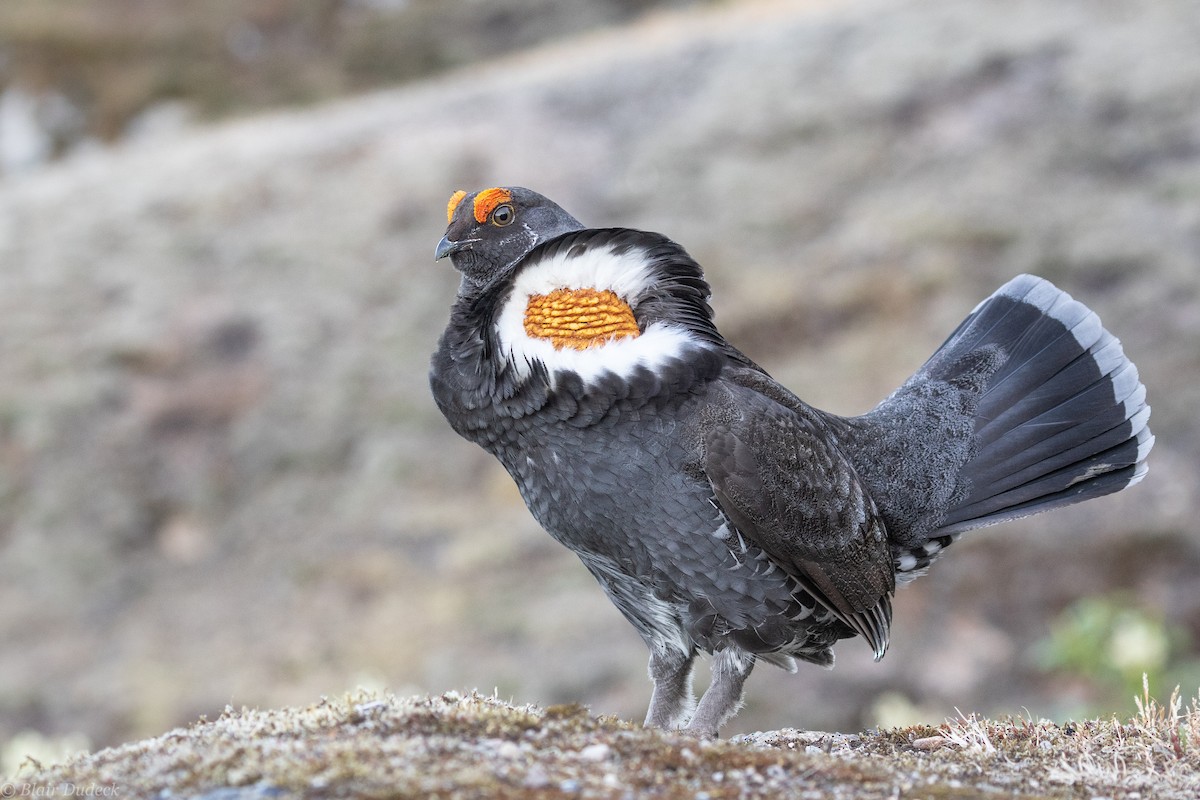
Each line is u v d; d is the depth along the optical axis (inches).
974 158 860.6
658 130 985.5
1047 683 523.8
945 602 573.3
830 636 225.9
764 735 215.5
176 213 964.6
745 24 1144.8
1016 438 243.4
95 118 1253.1
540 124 1022.4
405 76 1331.2
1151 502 602.9
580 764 165.5
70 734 584.4
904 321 744.3
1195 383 665.0
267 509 720.3
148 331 842.8
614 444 202.2
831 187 872.3
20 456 761.6
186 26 1334.9
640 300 205.3
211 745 171.0
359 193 960.3
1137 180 816.3
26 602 672.4
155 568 693.3
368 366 802.8
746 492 201.8
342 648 609.9
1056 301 252.7
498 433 211.6
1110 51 916.0
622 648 568.1
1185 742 196.4
